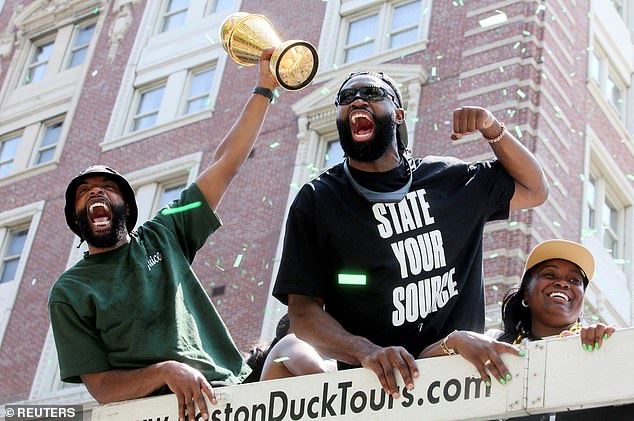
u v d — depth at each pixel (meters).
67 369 4.93
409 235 4.66
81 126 24.73
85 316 5.00
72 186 5.25
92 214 5.18
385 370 3.98
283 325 5.59
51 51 26.95
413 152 18.70
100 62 25.44
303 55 4.93
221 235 20.36
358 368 4.12
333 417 4.03
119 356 4.91
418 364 3.96
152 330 4.99
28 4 27.75
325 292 4.68
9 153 26.00
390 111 4.71
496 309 16.05
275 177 20.38
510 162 4.86
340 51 21.16
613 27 21.86
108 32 25.80
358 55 20.92
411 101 19.31
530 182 4.89
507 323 5.41
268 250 19.64
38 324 22.28
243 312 19.20
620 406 4.07
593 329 3.71
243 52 5.20
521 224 16.91
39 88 26.31
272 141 20.84
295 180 20.03
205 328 5.20
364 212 4.69
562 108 19.08
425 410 3.89
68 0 26.89
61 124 25.55
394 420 3.92
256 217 20.17
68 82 25.83
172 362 4.62
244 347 18.75
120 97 24.38
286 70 4.91
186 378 4.48
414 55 19.97
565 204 18.31
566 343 3.75
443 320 4.64
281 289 4.65
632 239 20.25
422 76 19.50
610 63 21.61
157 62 24.33
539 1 19.31
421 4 20.62
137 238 5.25
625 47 22.03
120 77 24.73
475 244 4.81
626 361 3.64
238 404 4.28
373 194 4.71
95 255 5.19
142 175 22.73
